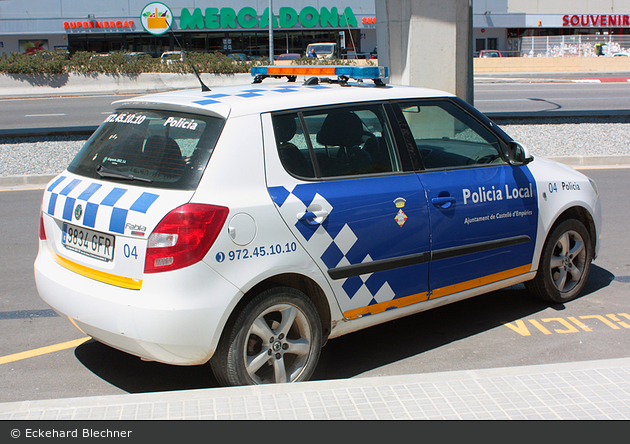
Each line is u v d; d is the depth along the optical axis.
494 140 4.43
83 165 3.66
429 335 4.48
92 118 17.52
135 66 26.08
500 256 4.32
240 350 3.24
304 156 3.50
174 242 3.00
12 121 16.97
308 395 3.13
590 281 5.60
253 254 3.19
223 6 43.66
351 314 3.66
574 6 49.72
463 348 4.25
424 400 3.10
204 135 3.26
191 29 43.47
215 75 26.81
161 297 3.01
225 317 3.11
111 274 3.20
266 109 3.43
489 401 3.09
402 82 11.68
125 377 3.83
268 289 3.29
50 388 3.68
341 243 3.51
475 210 4.11
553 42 41.16
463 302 5.15
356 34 45.09
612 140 12.77
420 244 3.85
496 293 5.34
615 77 32.53
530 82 29.80
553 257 4.80
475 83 29.44
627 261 6.17
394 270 3.76
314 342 3.55
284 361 3.58
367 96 3.88
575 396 3.14
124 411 2.95
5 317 4.79
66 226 3.54
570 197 4.76
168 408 2.97
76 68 25.61
